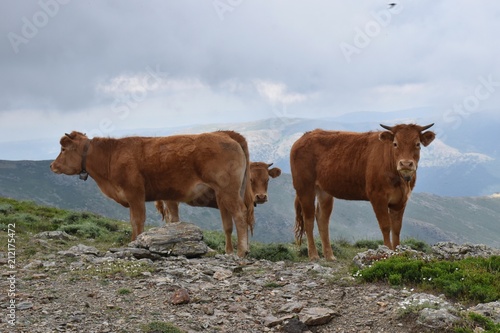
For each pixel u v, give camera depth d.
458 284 9.98
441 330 8.42
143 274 11.75
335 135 16.20
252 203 15.91
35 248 15.12
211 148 15.05
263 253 15.29
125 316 9.19
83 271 12.08
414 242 20.33
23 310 9.35
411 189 14.95
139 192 15.75
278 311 9.59
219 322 9.07
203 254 14.26
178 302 9.84
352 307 9.68
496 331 8.20
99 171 16.55
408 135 14.04
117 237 19.19
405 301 9.27
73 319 8.93
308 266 12.80
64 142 16.64
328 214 16.44
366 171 14.90
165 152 15.50
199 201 15.94
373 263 11.48
